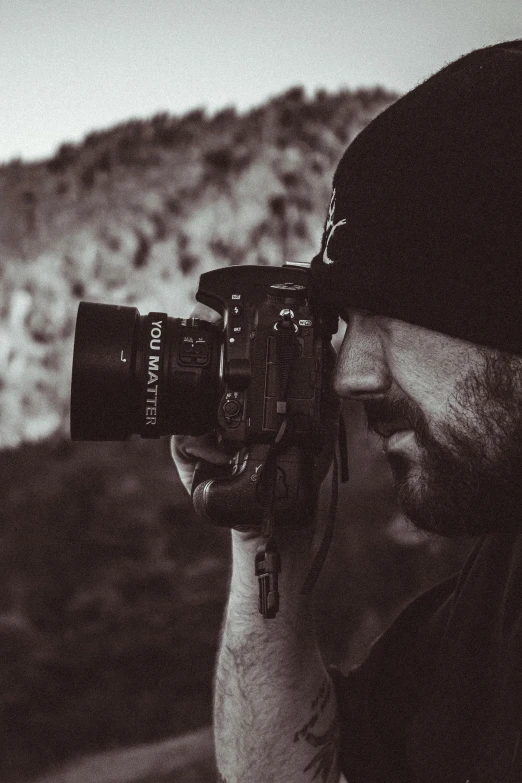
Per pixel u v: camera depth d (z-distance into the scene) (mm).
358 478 4277
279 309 903
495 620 723
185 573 4281
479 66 645
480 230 604
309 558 906
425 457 624
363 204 663
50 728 3100
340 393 684
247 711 875
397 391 651
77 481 5055
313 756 861
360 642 3584
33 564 4258
